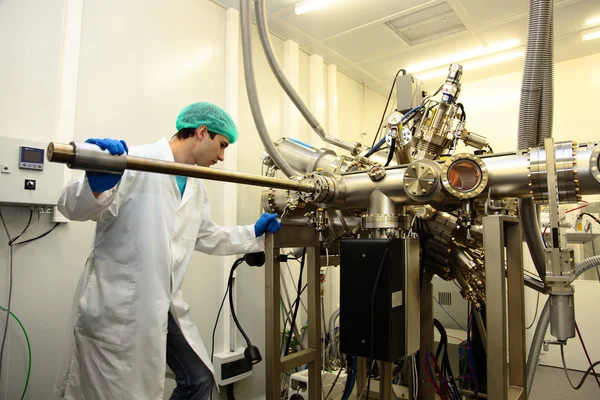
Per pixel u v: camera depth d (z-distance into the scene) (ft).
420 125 4.89
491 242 3.53
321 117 10.18
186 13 7.25
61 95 5.41
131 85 6.35
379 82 12.16
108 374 3.79
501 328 3.43
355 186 4.48
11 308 4.94
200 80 7.41
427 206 4.46
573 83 10.75
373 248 3.68
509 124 11.53
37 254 5.18
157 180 4.21
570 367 10.34
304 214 5.01
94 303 3.96
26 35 5.11
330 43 9.65
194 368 4.27
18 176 4.71
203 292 7.11
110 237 4.09
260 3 5.18
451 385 5.85
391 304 3.54
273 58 5.45
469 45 9.78
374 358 3.55
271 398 4.16
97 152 2.65
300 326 8.86
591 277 10.24
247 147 8.22
